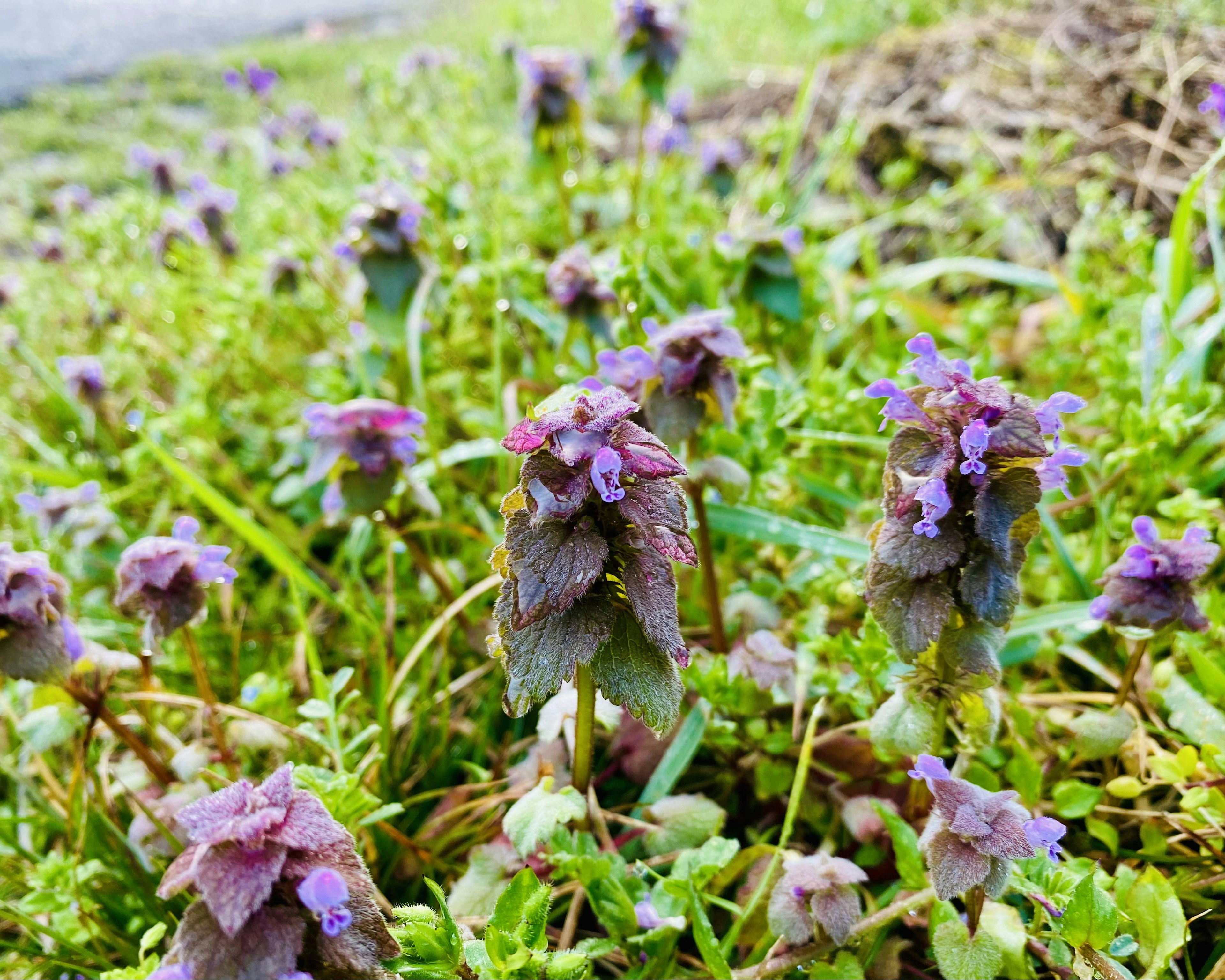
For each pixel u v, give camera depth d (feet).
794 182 1.46
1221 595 0.69
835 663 0.63
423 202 1.09
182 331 1.30
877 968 0.53
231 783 0.63
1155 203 1.14
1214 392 0.83
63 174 2.09
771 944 0.52
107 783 0.69
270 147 1.67
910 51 1.56
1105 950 0.46
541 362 1.04
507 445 0.40
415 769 0.72
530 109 1.12
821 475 0.89
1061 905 0.47
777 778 0.62
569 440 0.39
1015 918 0.48
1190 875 0.55
